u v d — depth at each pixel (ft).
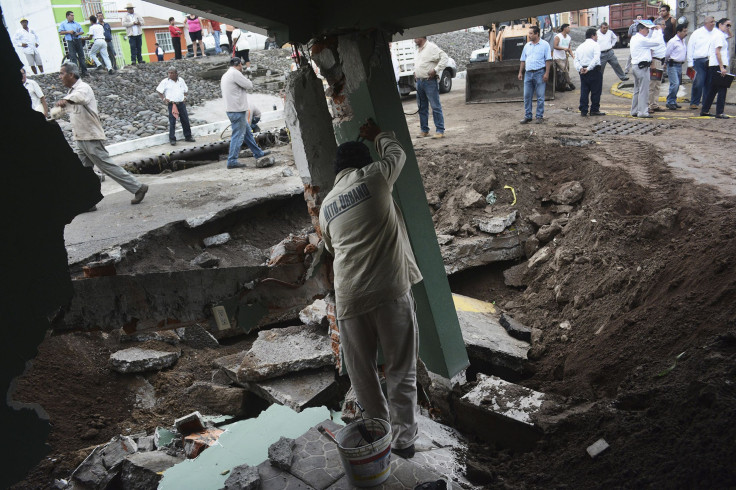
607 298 21.25
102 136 29.86
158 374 22.52
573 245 25.27
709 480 10.00
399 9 14.39
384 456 12.46
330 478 13.01
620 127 37.37
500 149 34.17
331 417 18.86
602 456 12.58
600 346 18.65
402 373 13.71
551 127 39.14
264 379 20.52
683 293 17.62
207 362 23.56
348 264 12.98
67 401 20.31
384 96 16.43
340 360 19.22
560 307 23.35
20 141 8.64
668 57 42.60
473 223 28.81
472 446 16.01
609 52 54.03
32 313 9.05
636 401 14.05
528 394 16.57
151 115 57.11
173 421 20.26
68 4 81.15
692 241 20.04
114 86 63.36
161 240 27.86
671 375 14.15
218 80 73.41
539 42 39.78
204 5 13.93
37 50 65.82
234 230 31.35
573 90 55.06
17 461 9.08
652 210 23.89
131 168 42.70
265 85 71.10
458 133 40.75
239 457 15.99
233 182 35.81
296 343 21.68
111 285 13.03
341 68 16.52
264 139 49.24
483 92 53.52
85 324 12.74
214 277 15.24
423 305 17.93
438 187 32.19
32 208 8.87
